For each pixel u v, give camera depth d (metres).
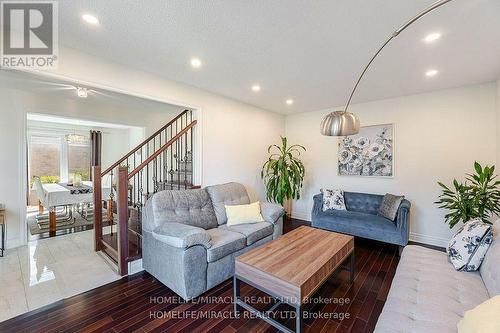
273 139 5.00
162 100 3.04
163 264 2.27
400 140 3.85
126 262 2.54
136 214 3.38
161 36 2.10
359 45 2.22
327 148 4.71
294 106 4.55
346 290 2.28
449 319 1.23
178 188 3.71
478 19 1.77
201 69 2.82
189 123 3.68
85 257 2.95
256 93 3.74
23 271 2.57
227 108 3.95
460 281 1.62
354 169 4.33
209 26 1.94
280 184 4.33
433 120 3.56
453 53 2.34
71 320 1.81
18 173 3.35
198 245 2.16
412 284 1.61
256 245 2.87
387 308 1.39
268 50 2.34
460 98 3.35
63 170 6.86
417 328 1.18
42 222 4.58
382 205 3.60
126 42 2.20
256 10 1.73
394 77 3.00
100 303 2.04
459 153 3.36
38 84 3.11
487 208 2.71
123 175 2.54
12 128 3.32
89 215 5.21
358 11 1.73
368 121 4.17
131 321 1.82
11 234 3.28
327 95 3.81
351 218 3.49
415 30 1.94
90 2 1.65
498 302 1.01
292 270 1.75
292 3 1.65
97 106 4.62
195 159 3.56
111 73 2.59
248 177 4.40
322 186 4.79
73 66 2.33
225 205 3.27
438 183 3.22
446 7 1.65
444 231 3.49
